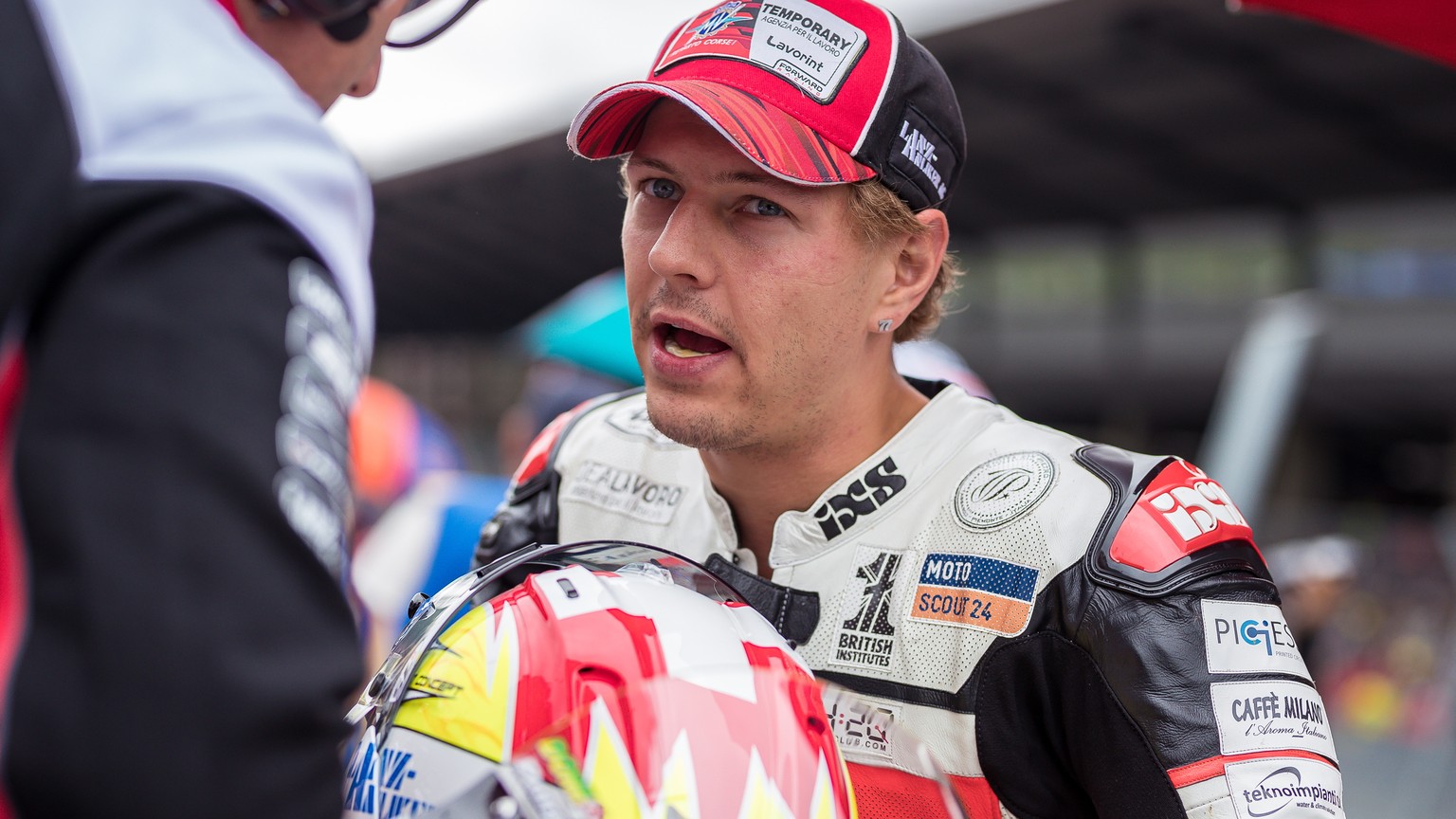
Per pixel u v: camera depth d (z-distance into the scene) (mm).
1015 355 8398
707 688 671
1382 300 6301
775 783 647
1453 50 1233
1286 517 5145
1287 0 1250
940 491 922
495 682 685
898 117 886
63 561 428
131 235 471
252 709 433
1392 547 4359
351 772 714
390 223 9828
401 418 3686
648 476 1063
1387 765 3490
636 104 879
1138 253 7504
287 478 468
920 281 941
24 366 474
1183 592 826
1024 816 881
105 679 418
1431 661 3639
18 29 485
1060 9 4141
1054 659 843
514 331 13172
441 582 2369
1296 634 3422
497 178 8062
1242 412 4047
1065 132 5426
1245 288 7012
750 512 977
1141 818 807
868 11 896
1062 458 909
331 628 480
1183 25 4141
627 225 912
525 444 3682
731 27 898
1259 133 5156
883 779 787
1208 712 796
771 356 863
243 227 494
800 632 918
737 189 847
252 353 472
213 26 547
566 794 609
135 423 442
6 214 456
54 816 422
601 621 706
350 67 640
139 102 500
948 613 880
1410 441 7543
